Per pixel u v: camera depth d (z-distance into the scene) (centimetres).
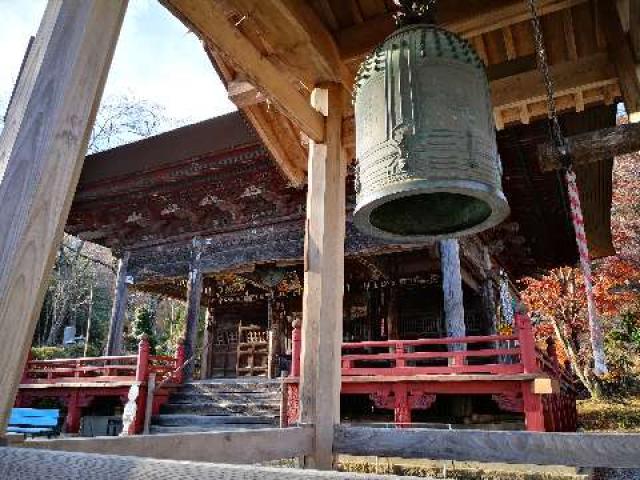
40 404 1573
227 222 1573
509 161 1129
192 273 1574
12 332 171
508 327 1655
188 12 310
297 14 379
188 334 1506
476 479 795
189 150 1373
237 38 352
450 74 312
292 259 1458
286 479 120
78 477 137
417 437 363
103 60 212
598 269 2203
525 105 499
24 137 189
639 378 2269
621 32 415
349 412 1414
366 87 331
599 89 482
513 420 1264
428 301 1727
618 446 320
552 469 774
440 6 406
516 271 1998
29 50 210
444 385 1045
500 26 402
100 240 1767
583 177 970
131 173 1470
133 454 237
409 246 1271
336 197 429
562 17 452
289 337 1997
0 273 172
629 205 2569
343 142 458
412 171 289
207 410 1294
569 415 1462
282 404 1130
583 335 2355
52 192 186
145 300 4512
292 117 407
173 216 1648
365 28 441
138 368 1322
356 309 1814
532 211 1414
